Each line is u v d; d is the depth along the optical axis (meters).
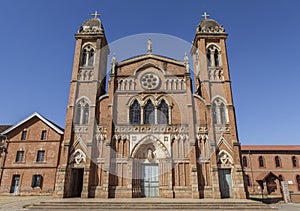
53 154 41.03
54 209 23.39
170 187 29.30
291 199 32.72
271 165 56.28
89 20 40.03
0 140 44.72
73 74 35.22
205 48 37.19
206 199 27.69
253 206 24.45
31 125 43.16
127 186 29.38
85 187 29.06
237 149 30.80
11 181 39.47
